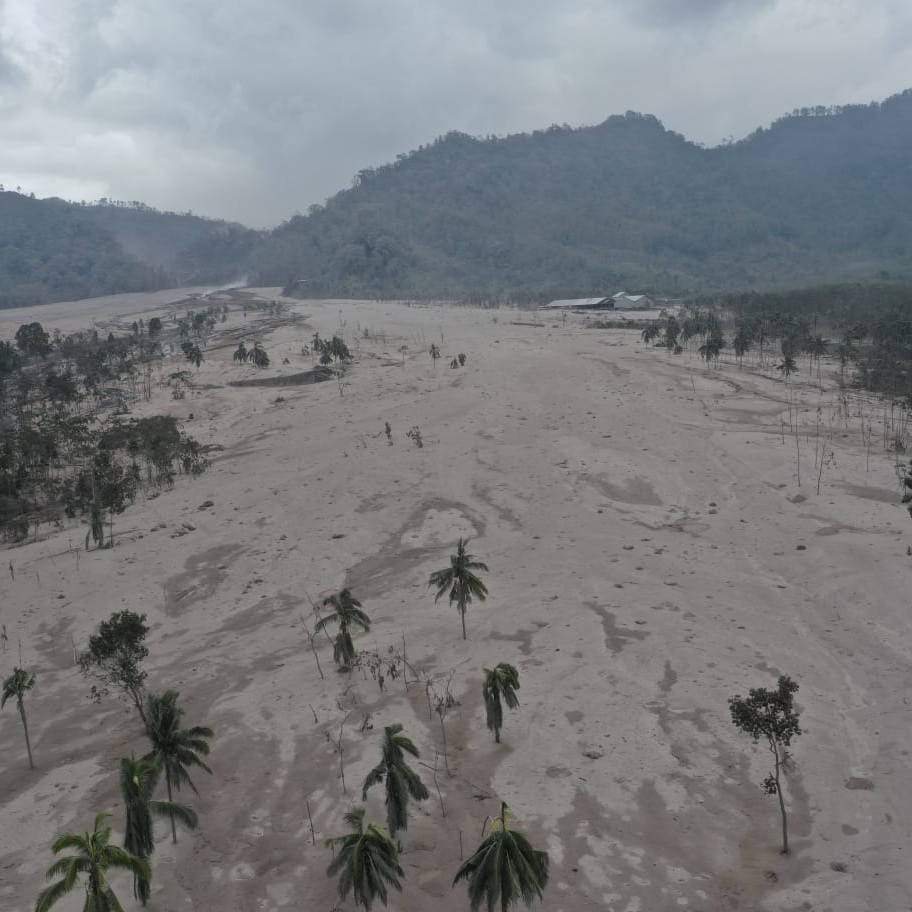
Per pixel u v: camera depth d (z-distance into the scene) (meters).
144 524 83.44
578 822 33.62
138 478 98.56
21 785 40.06
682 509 76.94
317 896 30.36
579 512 77.38
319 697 45.94
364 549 72.56
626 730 39.84
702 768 36.66
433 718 42.59
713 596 56.41
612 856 31.52
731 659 46.84
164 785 38.09
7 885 32.16
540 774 37.00
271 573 68.25
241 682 49.12
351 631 54.84
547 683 45.00
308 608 60.75
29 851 34.34
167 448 101.44
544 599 57.28
